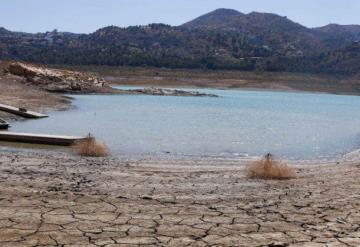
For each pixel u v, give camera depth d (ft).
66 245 19.74
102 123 84.58
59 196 27.73
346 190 33.73
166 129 79.30
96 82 208.13
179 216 24.93
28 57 599.98
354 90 373.40
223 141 67.10
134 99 170.09
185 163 46.29
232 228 23.26
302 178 39.01
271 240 21.63
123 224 22.99
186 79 371.76
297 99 242.58
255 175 38.86
